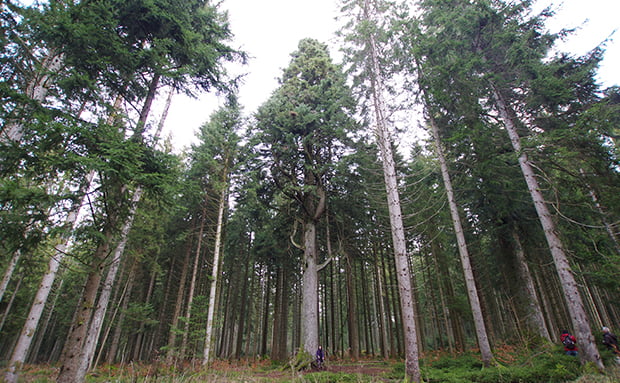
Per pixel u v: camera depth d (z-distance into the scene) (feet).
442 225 57.47
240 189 53.78
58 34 21.71
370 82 46.34
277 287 77.71
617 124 33.04
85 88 23.41
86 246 25.62
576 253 39.58
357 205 56.29
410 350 29.50
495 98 39.04
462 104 37.47
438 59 40.11
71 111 22.31
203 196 55.36
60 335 81.30
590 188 33.65
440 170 48.08
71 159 18.08
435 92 37.35
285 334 70.64
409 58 43.11
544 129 36.76
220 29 33.40
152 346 74.02
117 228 23.61
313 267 50.29
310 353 43.75
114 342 64.69
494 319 79.25
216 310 61.16
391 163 39.11
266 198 57.77
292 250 69.62
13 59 25.17
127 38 28.66
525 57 34.04
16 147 18.34
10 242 18.72
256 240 72.23
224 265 83.20
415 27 39.93
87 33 21.71
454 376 30.14
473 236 56.95
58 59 27.45
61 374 19.70
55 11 20.67
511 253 47.39
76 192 19.95
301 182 59.98
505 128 39.70
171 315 78.95
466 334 99.50
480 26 39.52
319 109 54.08
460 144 40.86
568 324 63.46
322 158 57.36
